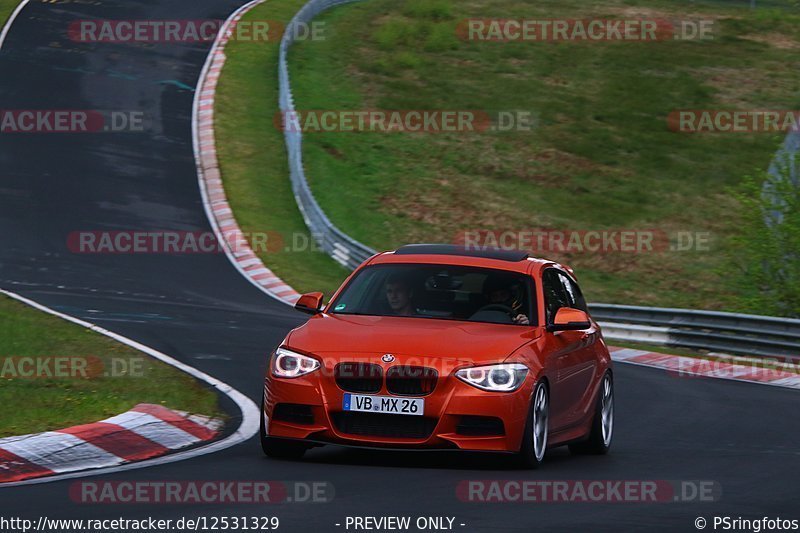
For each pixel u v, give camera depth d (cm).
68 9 16688
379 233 11156
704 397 4938
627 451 3466
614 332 7256
